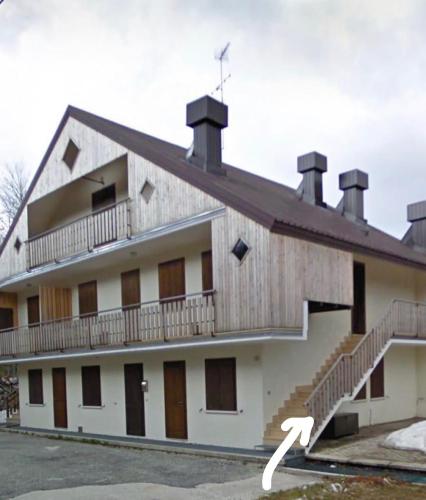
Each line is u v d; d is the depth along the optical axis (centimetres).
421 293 1958
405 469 1002
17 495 856
